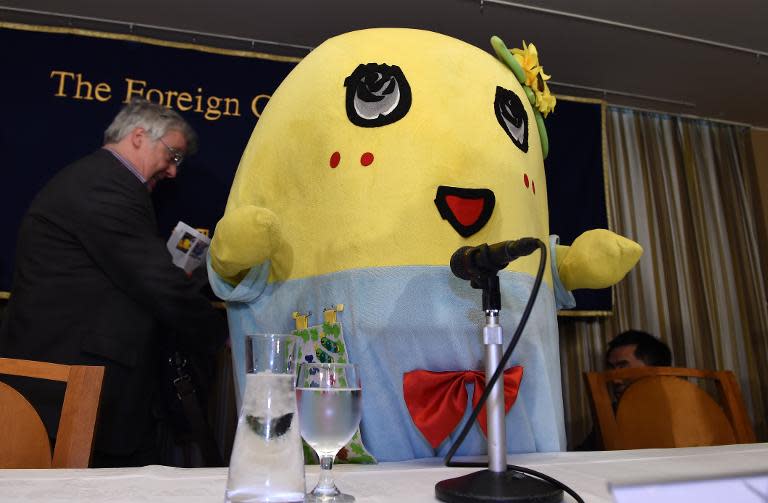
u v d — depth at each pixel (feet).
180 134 5.71
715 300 9.12
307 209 3.67
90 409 3.14
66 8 6.92
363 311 3.31
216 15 7.13
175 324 4.86
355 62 3.87
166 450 5.76
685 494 1.26
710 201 9.57
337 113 3.71
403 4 6.99
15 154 6.32
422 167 3.48
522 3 7.06
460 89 3.75
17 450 3.01
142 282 4.77
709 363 8.80
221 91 6.90
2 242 6.16
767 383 9.02
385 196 3.44
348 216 3.46
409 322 3.30
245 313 3.87
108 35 6.72
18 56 6.50
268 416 1.63
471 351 3.39
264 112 4.33
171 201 6.57
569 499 2.06
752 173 9.91
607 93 9.01
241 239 3.44
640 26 7.53
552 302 4.01
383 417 3.33
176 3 6.90
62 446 3.05
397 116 3.59
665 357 7.17
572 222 7.97
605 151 8.29
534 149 4.13
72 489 2.18
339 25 7.34
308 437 1.96
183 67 6.86
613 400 7.02
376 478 2.45
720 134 9.94
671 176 9.45
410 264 3.34
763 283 9.45
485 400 2.11
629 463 2.90
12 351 4.71
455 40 4.18
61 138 6.44
